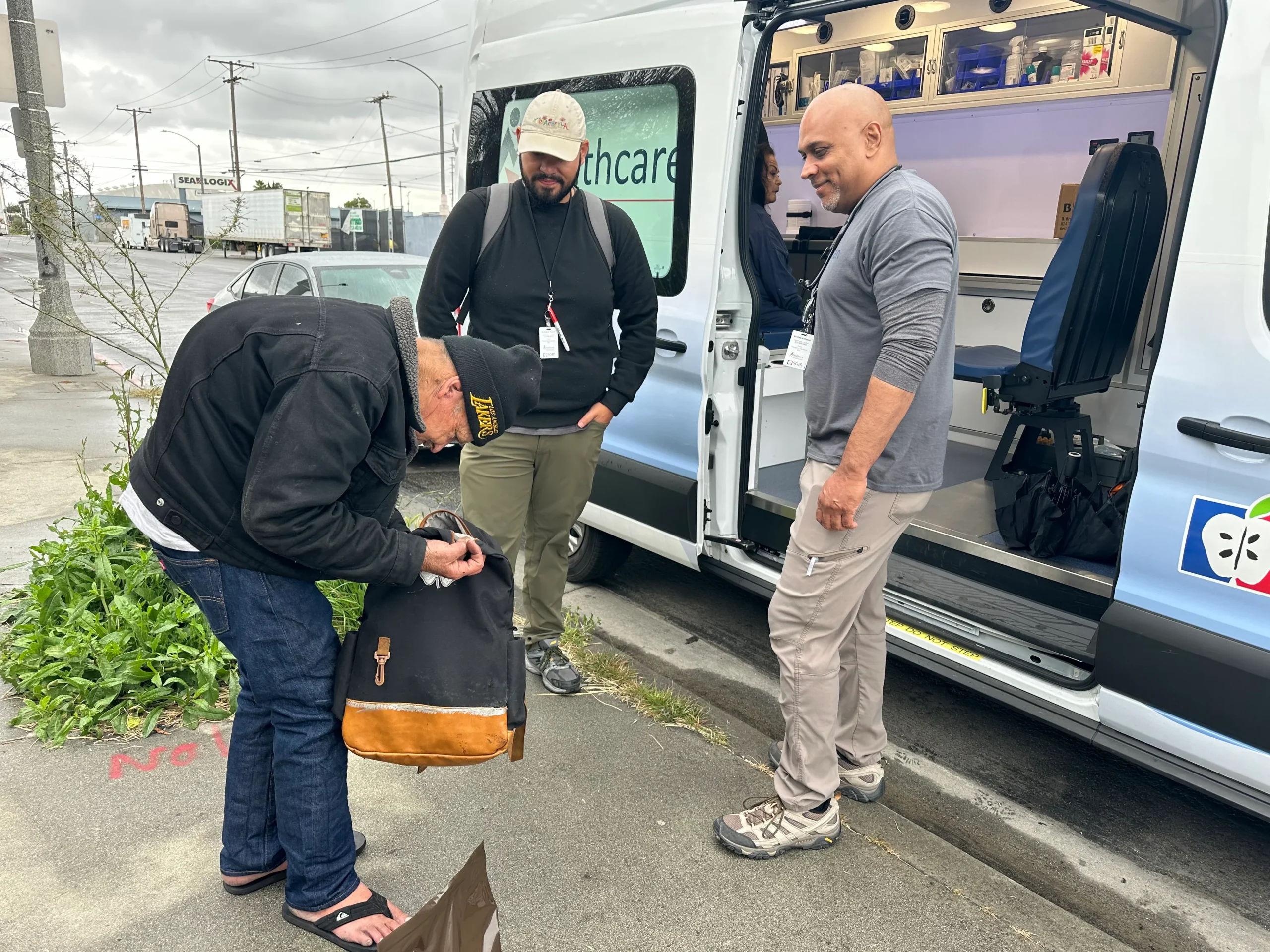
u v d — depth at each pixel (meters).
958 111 5.00
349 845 1.99
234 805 2.06
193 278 26.67
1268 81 1.99
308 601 1.85
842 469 2.04
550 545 3.06
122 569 3.33
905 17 5.06
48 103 8.28
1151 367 2.21
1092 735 2.40
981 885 2.27
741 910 2.14
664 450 3.50
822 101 2.09
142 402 7.56
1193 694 2.15
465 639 1.85
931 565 3.16
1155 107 4.25
